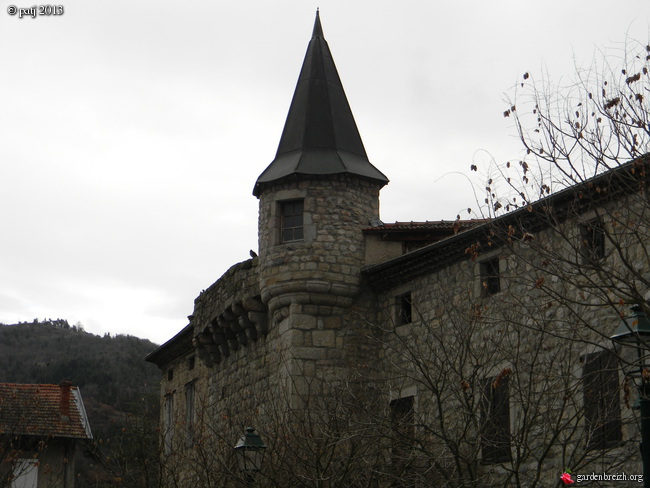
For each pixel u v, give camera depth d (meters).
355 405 18.25
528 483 18.22
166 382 38.88
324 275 25.09
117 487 22.39
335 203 25.62
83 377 72.12
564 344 17.62
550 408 16.06
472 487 15.64
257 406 24.73
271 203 26.08
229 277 28.75
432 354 22.30
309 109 26.67
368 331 23.92
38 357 77.12
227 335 29.62
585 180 14.12
